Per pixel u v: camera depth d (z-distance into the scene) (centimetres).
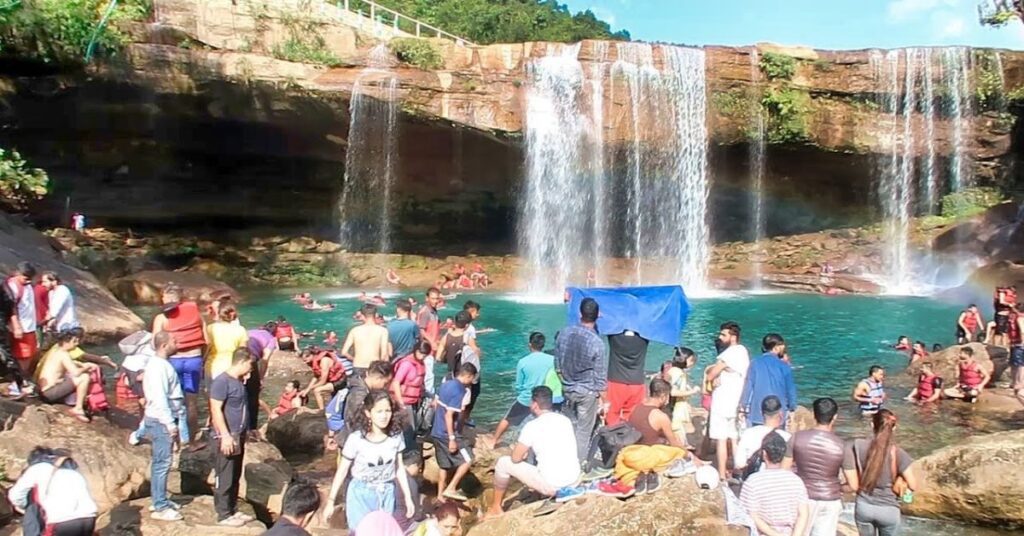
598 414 952
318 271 3341
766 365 880
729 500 720
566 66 2931
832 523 679
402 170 3244
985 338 1786
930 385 1413
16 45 2322
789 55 3038
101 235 3050
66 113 2695
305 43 2822
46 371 1003
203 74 2648
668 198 3142
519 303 2733
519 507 786
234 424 778
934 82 3103
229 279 3203
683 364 1038
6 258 1852
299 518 566
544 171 3022
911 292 3078
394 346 1010
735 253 3553
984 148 3175
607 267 3225
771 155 3272
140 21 2614
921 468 923
